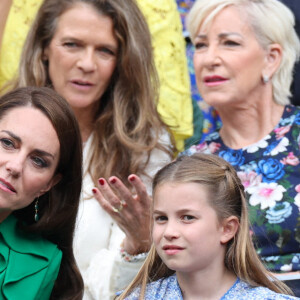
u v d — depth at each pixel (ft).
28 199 27.96
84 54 36.29
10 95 28.45
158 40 40.78
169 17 41.16
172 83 40.29
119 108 37.06
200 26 35.78
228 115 35.81
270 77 35.73
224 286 27.02
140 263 32.32
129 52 37.01
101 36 36.42
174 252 26.50
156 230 26.96
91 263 33.73
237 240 27.25
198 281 26.89
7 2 37.17
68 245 29.91
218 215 26.96
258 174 34.35
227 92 35.17
